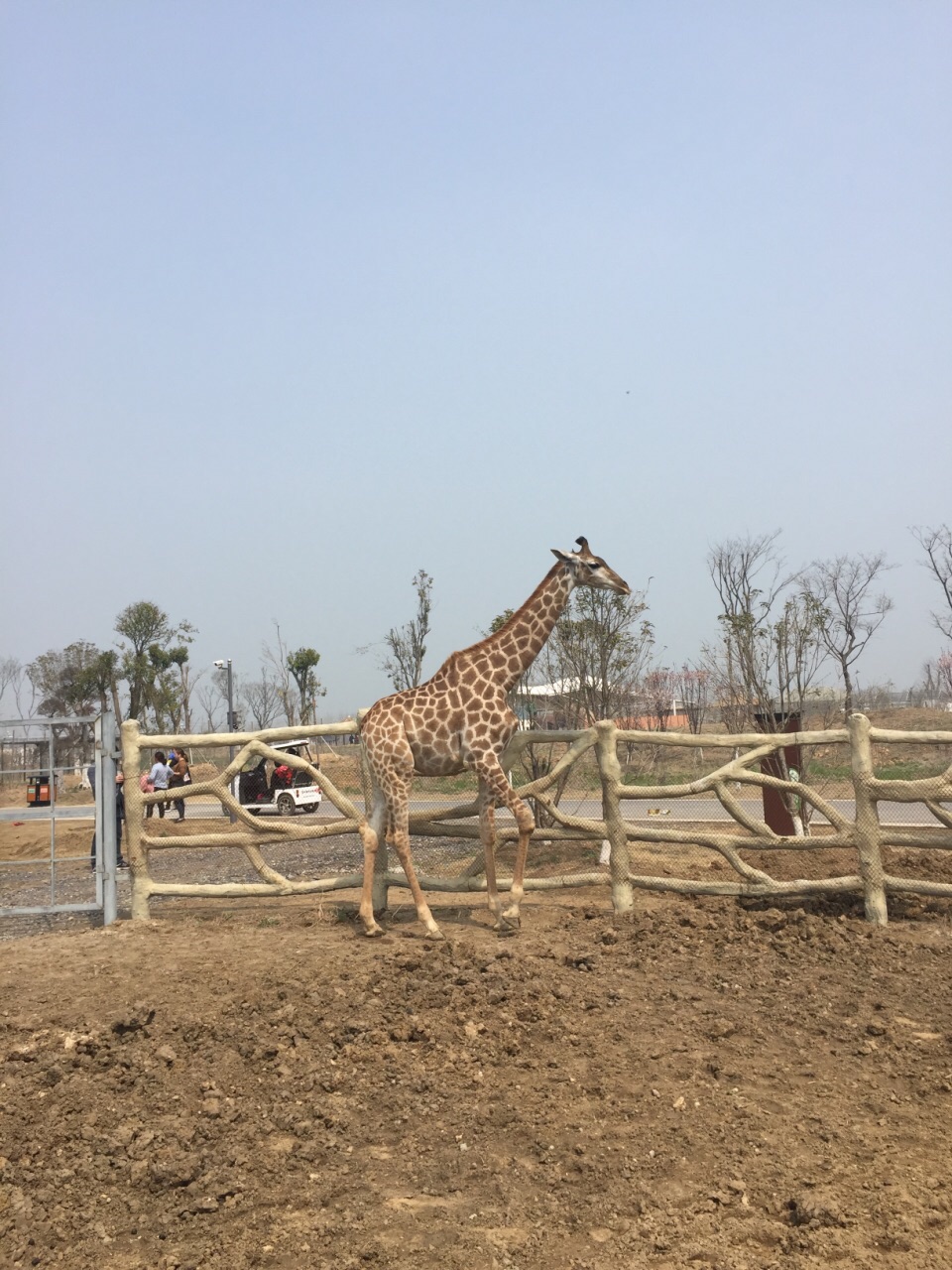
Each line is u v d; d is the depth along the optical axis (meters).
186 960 7.60
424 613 21.39
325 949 7.88
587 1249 4.05
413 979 6.95
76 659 42.97
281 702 45.50
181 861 16.16
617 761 9.05
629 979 7.13
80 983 7.13
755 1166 4.62
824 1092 5.38
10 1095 5.43
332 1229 4.23
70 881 14.51
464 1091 5.48
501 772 8.45
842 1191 4.36
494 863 8.82
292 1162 4.79
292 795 25.89
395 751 8.42
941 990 6.86
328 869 13.86
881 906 8.47
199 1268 4.03
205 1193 4.55
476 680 8.59
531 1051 5.96
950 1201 4.24
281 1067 5.71
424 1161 4.80
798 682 12.73
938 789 8.23
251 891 9.38
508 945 7.95
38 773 10.05
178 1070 5.72
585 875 9.12
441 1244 4.11
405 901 9.74
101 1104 5.35
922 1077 5.54
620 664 13.45
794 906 8.98
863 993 6.82
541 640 8.84
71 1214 4.44
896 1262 3.85
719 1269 3.86
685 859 11.31
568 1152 4.82
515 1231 4.20
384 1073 5.68
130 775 9.41
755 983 7.04
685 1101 5.27
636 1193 4.44
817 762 17.31
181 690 42.75
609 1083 5.52
